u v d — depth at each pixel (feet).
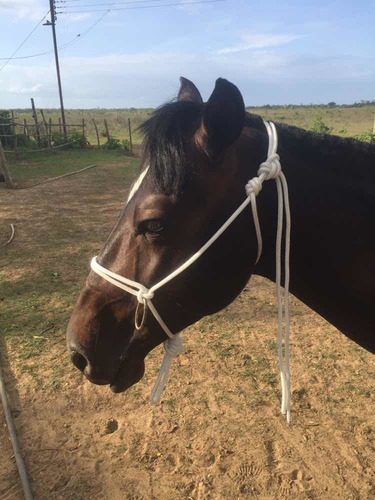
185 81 6.58
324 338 14.96
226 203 4.95
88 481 9.45
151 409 11.59
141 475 9.57
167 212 4.83
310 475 9.52
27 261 21.91
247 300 17.79
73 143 79.20
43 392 12.30
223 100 4.34
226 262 5.14
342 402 11.79
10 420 11.11
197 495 9.09
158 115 5.00
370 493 9.07
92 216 30.83
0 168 42.68
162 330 5.52
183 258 5.05
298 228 5.43
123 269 5.24
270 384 12.50
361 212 5.50
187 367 13.34
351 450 10.17
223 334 15.19
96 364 5.42
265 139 5.35
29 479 9.52
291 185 5.36
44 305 17.24
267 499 8.98
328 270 5.57
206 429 10.84
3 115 71.87
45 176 48.93
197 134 4.83
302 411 11.46
